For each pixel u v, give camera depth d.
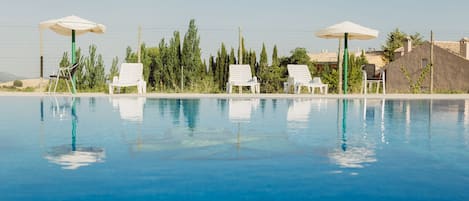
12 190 2.79
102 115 7.75
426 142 4.91
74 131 5.68
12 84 14.64
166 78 15.73
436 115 8.08
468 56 28.11
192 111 8.65
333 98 12.03
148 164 3.59
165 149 4.35
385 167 3.53
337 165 3.60
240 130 5.99
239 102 10.80
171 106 9.70
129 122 6.79
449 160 3.84
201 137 5.27
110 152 4.14
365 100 11.71
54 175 3.18
